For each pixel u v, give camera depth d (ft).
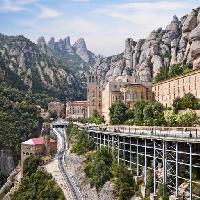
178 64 597.93
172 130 261.44
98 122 576.61
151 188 229.66
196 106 376.68
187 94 398.62
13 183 498.28
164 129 279.90
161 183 217.56
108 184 264.31
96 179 285.02
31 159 457.68
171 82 490.49
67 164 419.13
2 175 646.33
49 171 393.29
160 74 577.84
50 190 329.72
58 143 595.88
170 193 210.59
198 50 474.49
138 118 414.21
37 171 403.95
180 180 214.48
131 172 262.06
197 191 199.11
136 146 269.03
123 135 276.00
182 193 202.39
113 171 278.05
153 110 399.24
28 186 375.45
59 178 360.07
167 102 504.02
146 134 239.71
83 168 341.00
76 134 531.91
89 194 287.89
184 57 603.67
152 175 233.76
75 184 334.03
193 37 483.92
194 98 392.68
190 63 537.65
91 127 432.66
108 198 255.70
